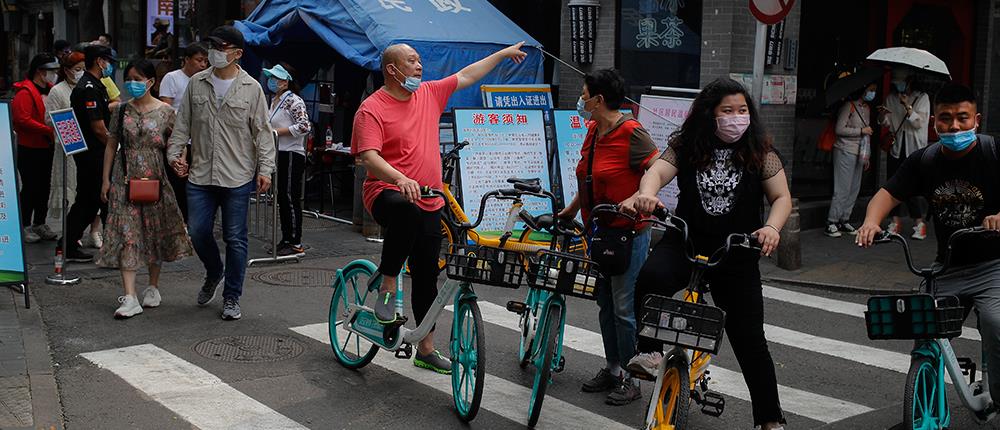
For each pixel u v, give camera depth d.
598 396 5.91
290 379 5.98
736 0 10.71
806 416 5.69
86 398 5.50
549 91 11.30
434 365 6.19
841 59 12.46
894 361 6.89
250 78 7.22
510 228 5.37
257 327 7.10
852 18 12.52
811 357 6.98
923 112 11.26
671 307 4.14
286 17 11.59
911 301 4.62
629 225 5.47
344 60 13.17
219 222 11.56
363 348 6.54
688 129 4.60
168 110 7.40
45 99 9.90
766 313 8.30
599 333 7.36
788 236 9.83
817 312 8.38
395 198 5.52
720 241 4.59
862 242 4.91
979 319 4.98
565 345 7.00
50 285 8.09
